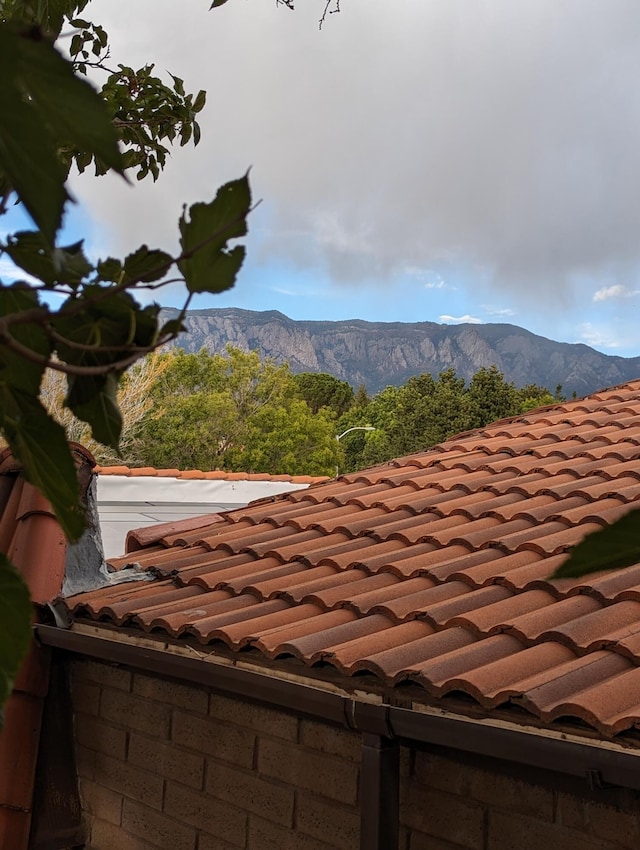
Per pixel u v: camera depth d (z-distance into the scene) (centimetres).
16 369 83
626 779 238
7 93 54
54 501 82
